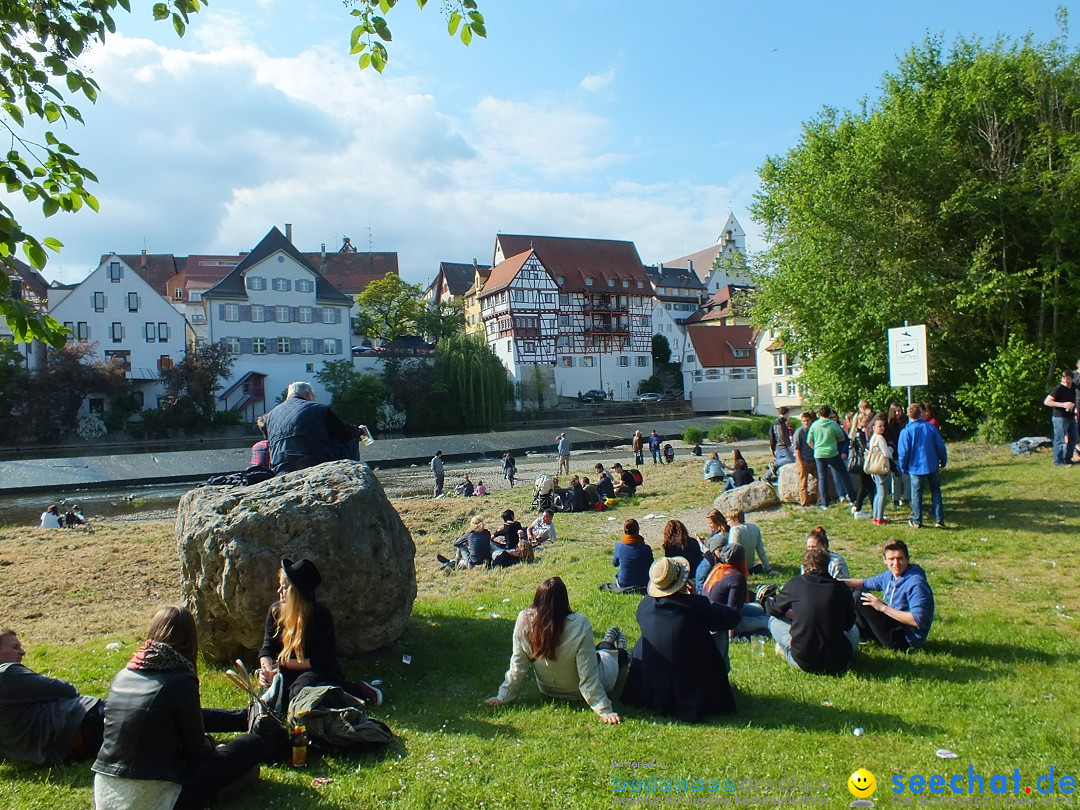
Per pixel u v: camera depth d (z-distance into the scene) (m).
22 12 5.44
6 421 62.38
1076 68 23.56
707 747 5.08
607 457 46.41
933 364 24.53
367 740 5.08
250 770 4.52
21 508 31.44
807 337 26.92
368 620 7.07
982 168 23.92
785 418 19.14
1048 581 9.12
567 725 5.51
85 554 15.13
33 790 4.61
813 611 6.51
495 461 47.38
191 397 68.38
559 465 39.00
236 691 6.36
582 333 98.38
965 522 12.51
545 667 5.88
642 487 24.47
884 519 13.25
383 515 7.16
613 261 104.31
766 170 29.30
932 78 26.66
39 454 55.91
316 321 79.06
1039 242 23.06
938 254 24.28
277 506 6.69
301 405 8.05
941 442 12.40
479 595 10.61
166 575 13.27
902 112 24.83
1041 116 23.36
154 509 30.62
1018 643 6.96
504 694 5.96
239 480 7.75
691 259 143.62
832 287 24.97
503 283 93.50
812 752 4.96
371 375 75.75
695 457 39.75
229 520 6.70
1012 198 22.56
